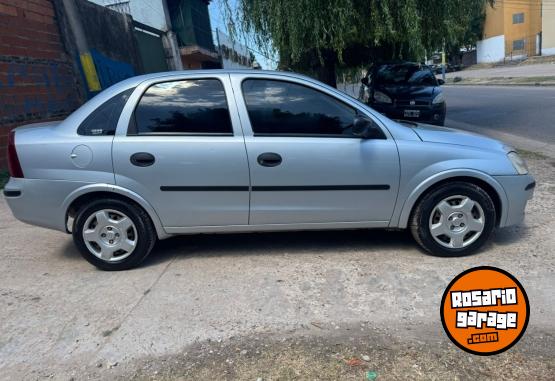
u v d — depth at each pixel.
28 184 3.31
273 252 3.75
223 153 3.28
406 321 2.68
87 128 3.33
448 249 3.48
